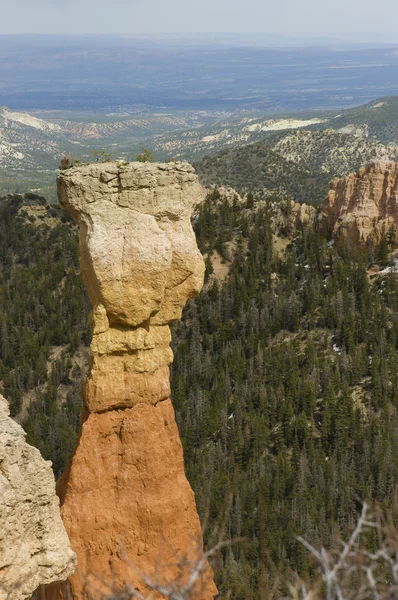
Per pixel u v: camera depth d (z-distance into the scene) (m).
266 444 110.56
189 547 27.42
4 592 19.23
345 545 17.61
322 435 111.31
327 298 145.25
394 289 144.25
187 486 28.22
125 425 27.62
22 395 147.50
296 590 17.67
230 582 30.48
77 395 143.88
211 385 135.50
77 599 25.55
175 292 28.42
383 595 16.42
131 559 26.75
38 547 20.77
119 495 27.31
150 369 27.94
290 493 92.38
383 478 93.12
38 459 21.27
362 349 129.00
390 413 113.06
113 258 27.38
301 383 123.50
